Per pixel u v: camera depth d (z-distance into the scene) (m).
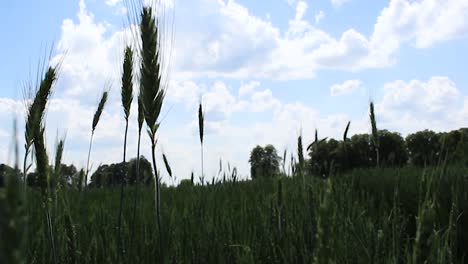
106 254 3.66
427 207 2.34
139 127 3.11
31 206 4.12
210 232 4.20
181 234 4.28
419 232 2.32
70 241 3.28
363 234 3.54
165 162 5.35
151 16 2.64
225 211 5.09
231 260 3.93
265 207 5.03
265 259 3.88
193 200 5.64
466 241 4.41
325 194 1.73
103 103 4.64
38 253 3.56
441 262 2.60
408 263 2.61
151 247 3.85
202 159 5.79
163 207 5.72
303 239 3.66
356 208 4.46
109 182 9.60
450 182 4.98
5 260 0.69
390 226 3.96
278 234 4.08
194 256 3.93
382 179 6.05
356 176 6.73
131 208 5.18
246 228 4.35
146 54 2.56
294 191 4.63
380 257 3.19
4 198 0.72
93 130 4.56
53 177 3.00
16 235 0.71
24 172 2.49
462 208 4.59
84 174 6.22
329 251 1.65
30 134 2.53
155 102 2.54
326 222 1.67
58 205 3.74
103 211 5.02
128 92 3.41
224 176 7.30
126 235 4.02
